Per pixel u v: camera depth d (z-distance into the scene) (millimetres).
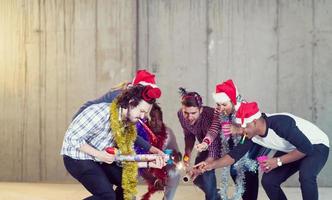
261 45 6102
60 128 6332
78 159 3566
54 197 5461
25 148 6395
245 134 3889
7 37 6375
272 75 6105
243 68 6129
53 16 6285
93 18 6223
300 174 3891
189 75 6184
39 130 6367
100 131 3588
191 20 6164
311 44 6039
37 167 6383
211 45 6152
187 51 6180
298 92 6074
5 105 6410
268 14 6082
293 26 6055
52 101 6332
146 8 6219
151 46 6227
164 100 6215
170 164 4438
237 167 4367
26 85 6367
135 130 3812
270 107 6109
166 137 4484
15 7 6348
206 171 4410
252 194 4422
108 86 6223
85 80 6262
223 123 4254
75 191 5781
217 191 4609
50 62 6316
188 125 4496
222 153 4387
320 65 6039
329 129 6043
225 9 6129
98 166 3627
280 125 3844
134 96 3557
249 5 6102
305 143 3807
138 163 3850
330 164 6031
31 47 6340
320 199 5309
